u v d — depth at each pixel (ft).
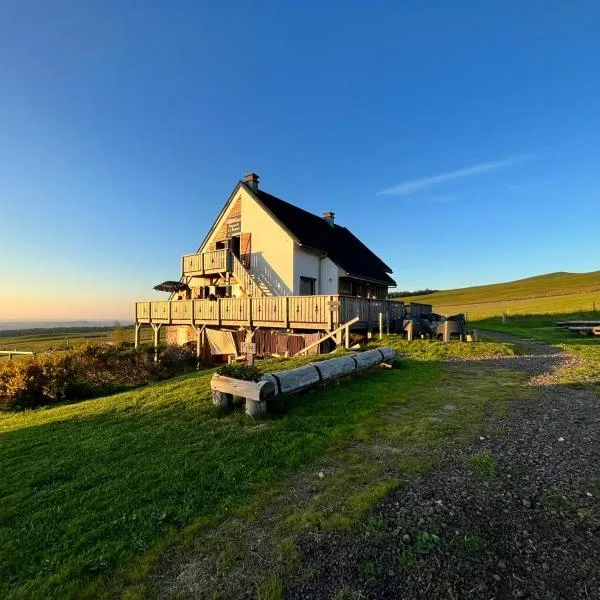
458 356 38.81
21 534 11.79
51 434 21.47
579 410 21.24
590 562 9.37
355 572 9.37
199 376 34.04
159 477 14.78
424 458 15.42
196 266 70.38
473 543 10.18
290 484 13.83
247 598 8.78
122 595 9.12
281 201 78.02
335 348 46.01
